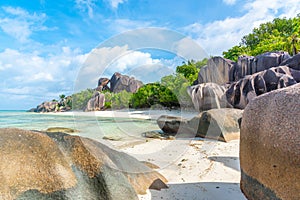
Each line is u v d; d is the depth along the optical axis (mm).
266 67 12609
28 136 1416
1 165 1186
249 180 1468
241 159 1599
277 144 1193
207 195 1981
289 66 11641
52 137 1528
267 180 1275
